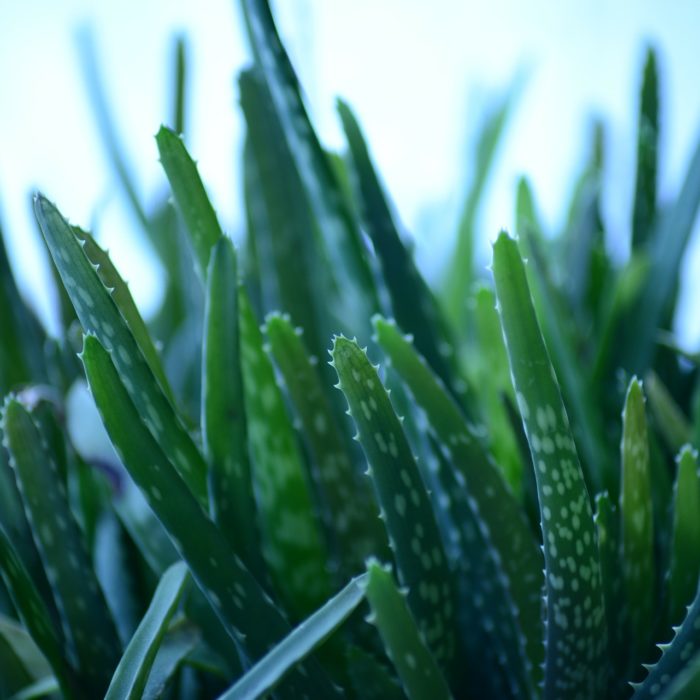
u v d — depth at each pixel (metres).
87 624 0.65
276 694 0.60
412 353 0.64
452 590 0.63
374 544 0.67
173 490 0.60
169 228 0.99
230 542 0.63
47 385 0.83
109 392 0.59
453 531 0.68
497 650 0.67
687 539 0.64
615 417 0.82
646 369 0.82
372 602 0.56
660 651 0.65
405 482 0.61
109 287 0.63
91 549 0.78
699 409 0.76
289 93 0.73
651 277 0.83
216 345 0.63
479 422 0.80
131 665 0.58
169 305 1.00
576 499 0.58
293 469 0.68
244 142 0.82
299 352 0.67
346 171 0.83
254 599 0.60
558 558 0.58
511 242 0.58
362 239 0.78
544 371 0.58
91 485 0.78
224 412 0.63
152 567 0.70
